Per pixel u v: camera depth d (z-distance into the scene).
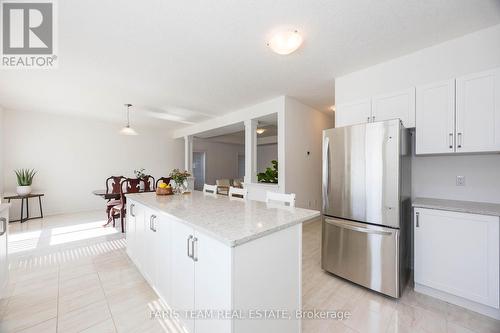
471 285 1.75
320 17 1.84
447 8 1.72
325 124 5.00
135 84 3.30
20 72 2.86
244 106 4.54
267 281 1.27
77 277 2.33
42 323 1.64
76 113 5.07
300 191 4.27
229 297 1.08
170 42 2.20
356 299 1.99
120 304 1.88
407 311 1.81
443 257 1.88
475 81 1.89
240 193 2.55
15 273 2.41
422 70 2.30
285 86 3.41
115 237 3.60
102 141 5.98
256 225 1.29
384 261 1.99
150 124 6.40
